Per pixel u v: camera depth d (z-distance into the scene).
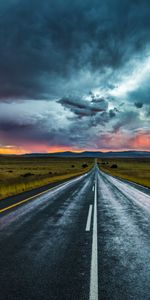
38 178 24.77
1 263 4.36
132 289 3.42
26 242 5.58
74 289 3.42
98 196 14.51
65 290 3.39
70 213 9.16
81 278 3.76
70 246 5.31
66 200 12.67
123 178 34.59
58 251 4.99
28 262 4.39
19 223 7.46
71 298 3.18
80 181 27.55
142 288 3.45
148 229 6.86
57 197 13.84
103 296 3.23
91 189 18.66
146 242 5.65
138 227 7.09
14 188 17.64
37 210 9.72
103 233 6.42
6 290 3.39
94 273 3.94
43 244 5.44
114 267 4.19
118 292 3.34
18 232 6.44
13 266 4.21
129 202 12.20
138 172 60.00
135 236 6.15
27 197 13.75
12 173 53.38
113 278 3.76
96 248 5.19
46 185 22.17
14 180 18.78
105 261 4.46
